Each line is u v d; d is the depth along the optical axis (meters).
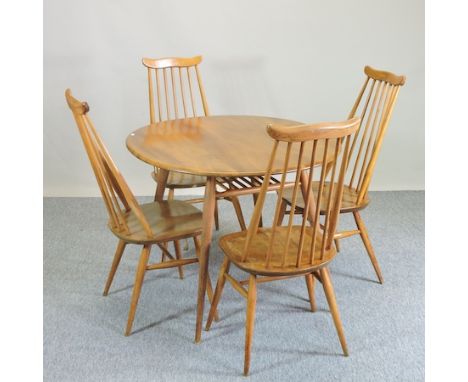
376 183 3.77
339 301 2.38
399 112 3.58
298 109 3.56
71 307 2.33
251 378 1.89
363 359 2.00
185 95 3.47
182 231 2.09
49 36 3.29
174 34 3.33
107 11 3.26
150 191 3.70
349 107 3.56
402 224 3.20
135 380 1.88
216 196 1.99
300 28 3.35
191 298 2.41
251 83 3.48
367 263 2.73
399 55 3.43
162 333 2.15
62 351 2.04
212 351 2.04
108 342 2.10
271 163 1.62
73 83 3.42
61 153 3.59
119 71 3.40
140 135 2.39
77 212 3.39
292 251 1.93
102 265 2.71
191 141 2.29
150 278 2.59
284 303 2.37
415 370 1.94
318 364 1.97
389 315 2.28
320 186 1.68
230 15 3.30
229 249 1.94
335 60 3.44
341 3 3.30
